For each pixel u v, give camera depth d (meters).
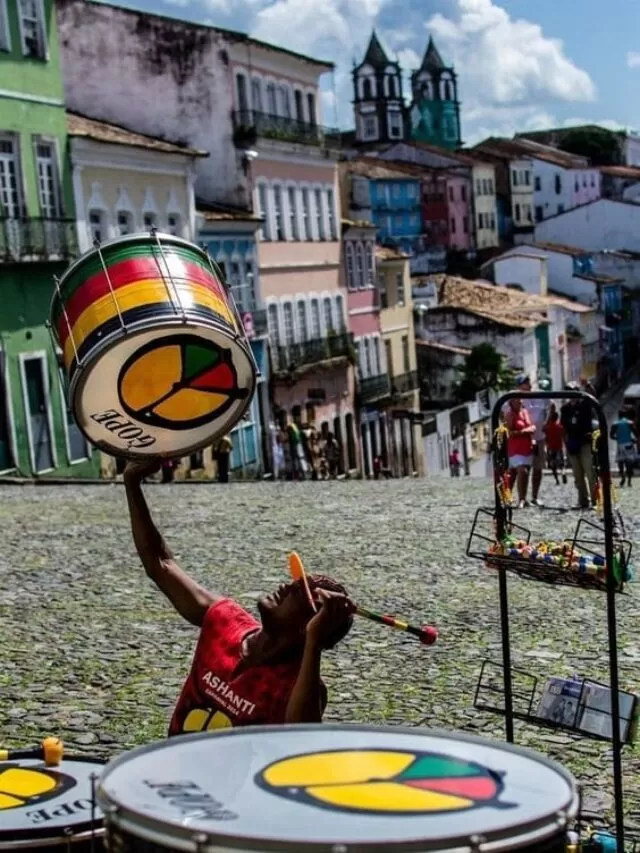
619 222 117.56
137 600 13.15
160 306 4.38
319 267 56.16
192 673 4.11
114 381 4.40
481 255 105.62
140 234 4.52
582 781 7.34
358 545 17.39
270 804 2.60
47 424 35.03
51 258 34.81
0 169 34.09
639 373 104.62
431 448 61.34
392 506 22.50
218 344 4.46
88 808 3.42
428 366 71.69
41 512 21.66
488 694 9.30
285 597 3.91
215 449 32.41
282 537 18.36
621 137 167.12
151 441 4.51
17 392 33.81
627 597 13.17
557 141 163.00
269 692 3.93
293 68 56.12
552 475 30.67
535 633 11.51
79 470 36.25
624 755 7.78
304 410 53.34
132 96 50.69
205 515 21.39
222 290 4.66
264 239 51.12
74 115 44.38
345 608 3.85
